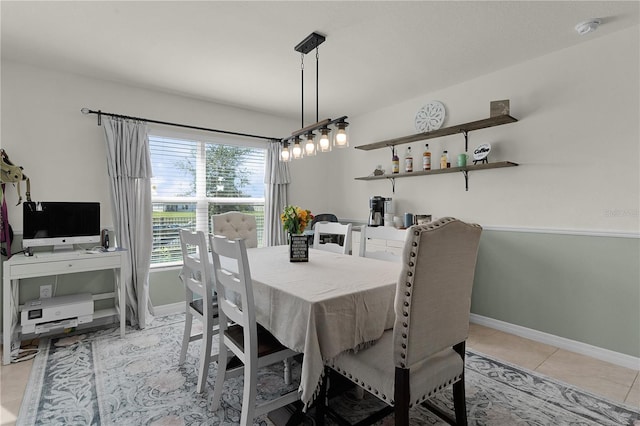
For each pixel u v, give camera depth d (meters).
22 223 2.75
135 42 2.42
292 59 2.69
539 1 1.96
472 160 3.15
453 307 1.37
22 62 2.73
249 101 3.73
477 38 2.39
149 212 3.23
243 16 2.09
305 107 3.98
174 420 1.69
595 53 2.40
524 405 1.83
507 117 2.72
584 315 2.48
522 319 2.82
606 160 2.37
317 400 1.59
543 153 2.68
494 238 3.00
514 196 2.86
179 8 2.01
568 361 2.37
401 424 1.21
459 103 3.24
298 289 1.50
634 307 2.26
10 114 2.70
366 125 4.23
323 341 1.34
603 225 2.39
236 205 3.99
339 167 4.64
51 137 2.86
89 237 2.88
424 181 3.58
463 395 1.48
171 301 3.47
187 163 3.63
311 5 1.98
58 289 2.90
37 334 2.78
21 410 1.76
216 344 2.63
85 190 3.02
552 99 2.62
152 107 3.36
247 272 1.47
